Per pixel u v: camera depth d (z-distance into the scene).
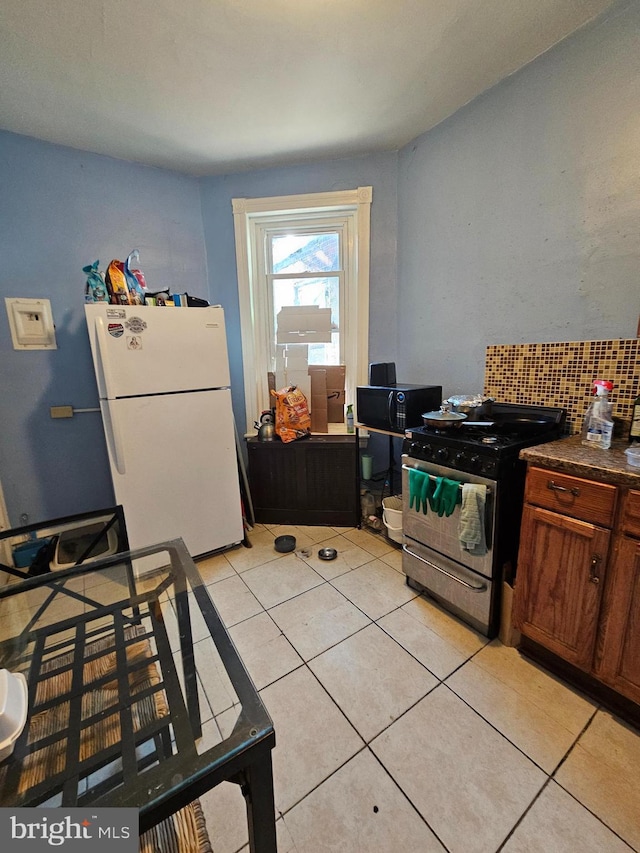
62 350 2.34
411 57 1.67
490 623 1.59
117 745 0.67
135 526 2.04
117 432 1.91
